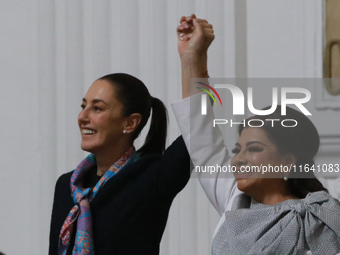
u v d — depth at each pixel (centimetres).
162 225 769
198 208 1270
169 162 757
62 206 791
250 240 620
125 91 785
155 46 1331
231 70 1278
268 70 1265
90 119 773
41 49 1394
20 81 1405
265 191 669
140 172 768
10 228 1373
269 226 630
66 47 1383
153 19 1338
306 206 637
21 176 1381
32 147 1383
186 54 786
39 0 1404
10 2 1425
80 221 735
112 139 780
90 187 799
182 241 1272
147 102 816
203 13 1308
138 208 742
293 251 606
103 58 1366
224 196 733
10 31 1420
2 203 1383
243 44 1290
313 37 1225
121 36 1357
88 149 778
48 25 1396
